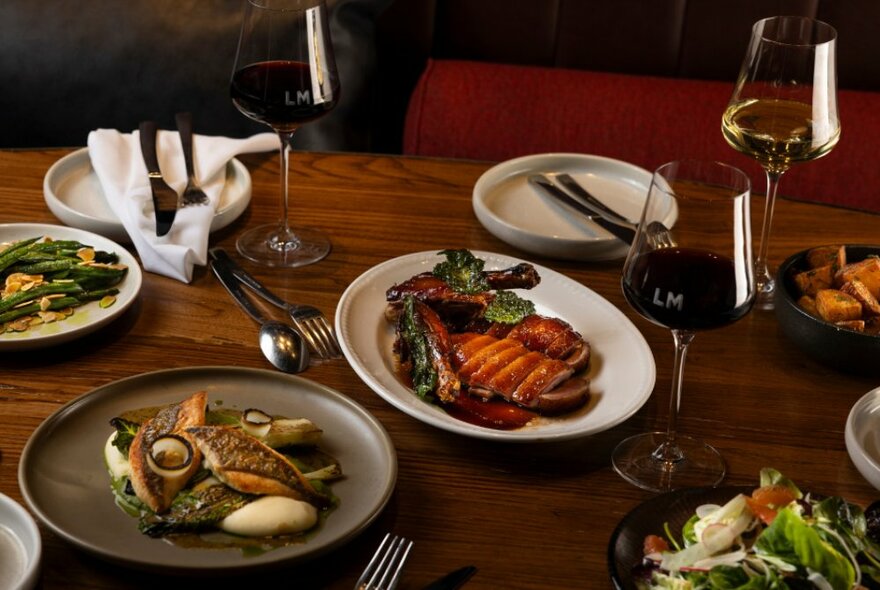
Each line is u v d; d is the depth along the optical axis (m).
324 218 1.61
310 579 0.96
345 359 1.30
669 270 1.01
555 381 1.21
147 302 1.39
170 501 0.98
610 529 1.06
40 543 0.90
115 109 2.41
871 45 2.77
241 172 1.68
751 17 2.78
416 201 1.68
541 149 2.64
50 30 2.36
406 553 0.97
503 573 0.99
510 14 2.85
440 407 1.20
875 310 1.31
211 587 0.94
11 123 2.44
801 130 1.39
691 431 1.21
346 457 1.09
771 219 1.50
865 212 1.73
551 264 1.54
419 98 2.69
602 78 2.75
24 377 1.22
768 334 1.41
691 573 0.86
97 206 1.60
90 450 1.07
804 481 1.14
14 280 1.36
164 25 2.37
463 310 1.32
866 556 0.90
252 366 1.28
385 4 2.45
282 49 1.41
